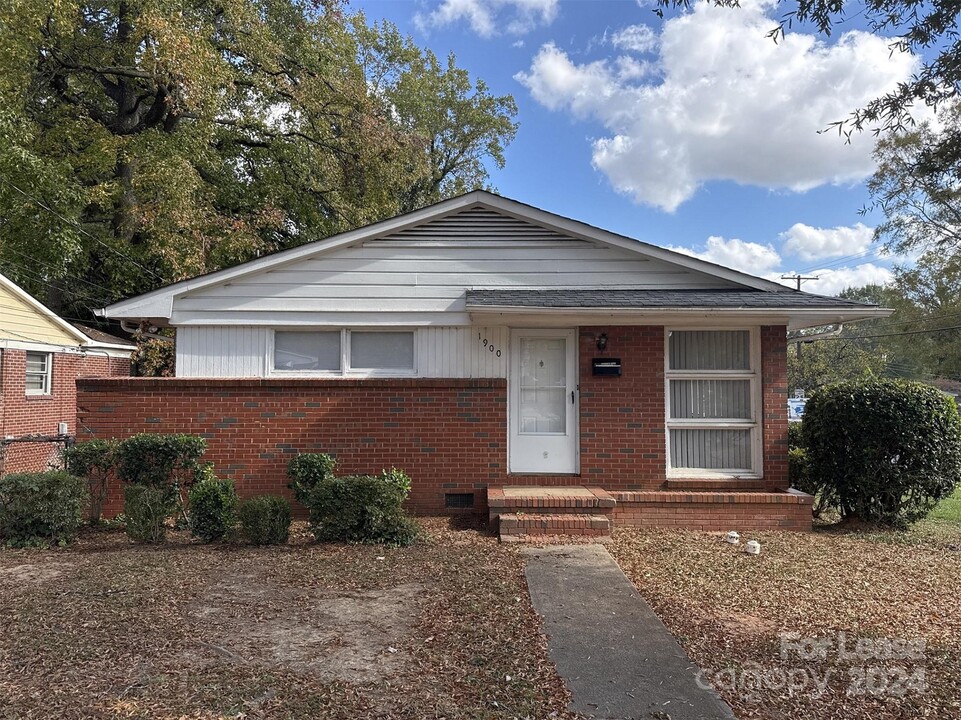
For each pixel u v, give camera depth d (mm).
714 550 6582
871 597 5168
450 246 8594
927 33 4703
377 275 8555
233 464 8070
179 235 16734
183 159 17031
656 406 8148
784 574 5770
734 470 8258
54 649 3898
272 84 21547
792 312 7410
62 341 17203
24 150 15453
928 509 7746
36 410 16047
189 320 8453
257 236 19500
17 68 15617
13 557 6066
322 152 21969
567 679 3646
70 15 16438
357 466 8109
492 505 7211
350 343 8617
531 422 8398
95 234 19484
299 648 3977
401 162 22094
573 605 4867
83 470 7254
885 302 37969
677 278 8578
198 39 16547
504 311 7453
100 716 3129
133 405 8070
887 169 25250
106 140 17844
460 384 8172
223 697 3330
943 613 4816
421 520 7797
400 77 30359
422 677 3617
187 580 5312
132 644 3990
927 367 38750
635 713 3287
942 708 3385
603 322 8047
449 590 5148
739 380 8336
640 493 7648
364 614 4586
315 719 3137
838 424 7805
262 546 6500
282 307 8484
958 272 33938
